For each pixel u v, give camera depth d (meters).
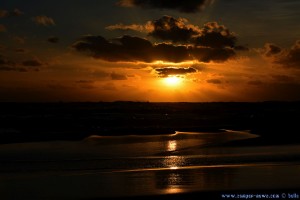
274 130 39.91
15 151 24.20
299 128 42.03
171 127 43.03
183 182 15.86
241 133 37.00
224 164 19.83
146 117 60.66
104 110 85.62
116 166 19.52
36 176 17.20
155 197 13.91
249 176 16.77
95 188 15.09
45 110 80.12
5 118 52.94
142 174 17.50
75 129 38.91
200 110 95.06
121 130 38.28
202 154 23.34
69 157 22.25
